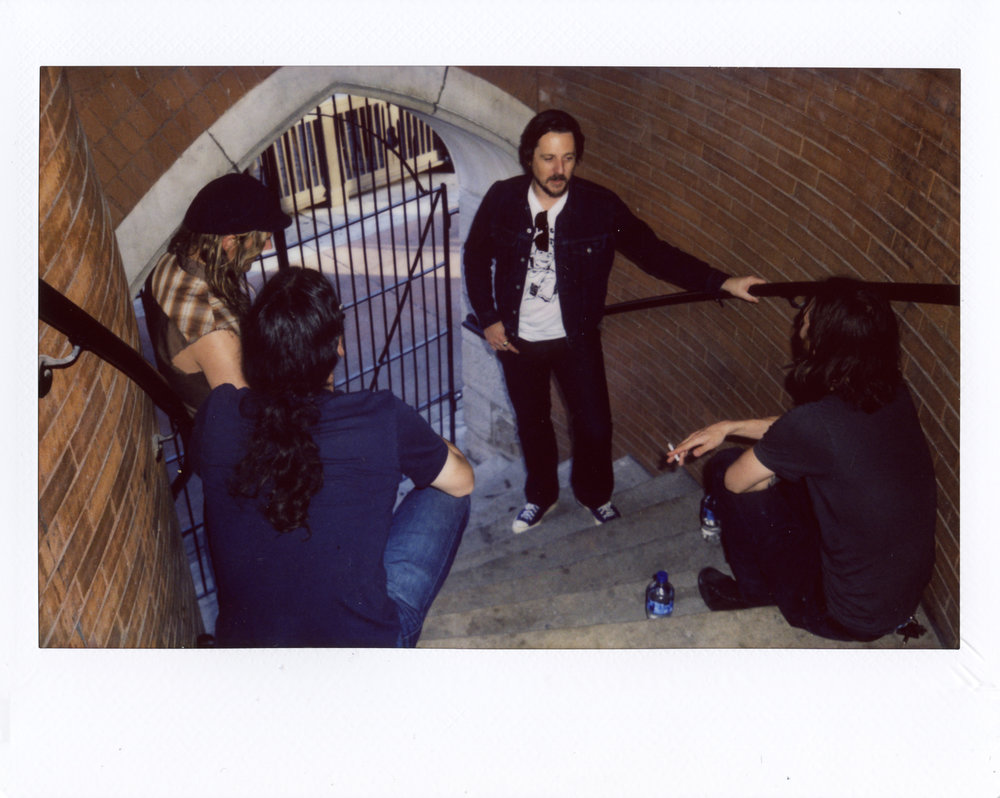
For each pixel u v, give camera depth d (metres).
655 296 3.92
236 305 2.41
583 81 3.86
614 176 3.97
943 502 2.41
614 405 4.81
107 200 2.96
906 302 2.55
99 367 2.12
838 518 2.12
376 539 1.69
